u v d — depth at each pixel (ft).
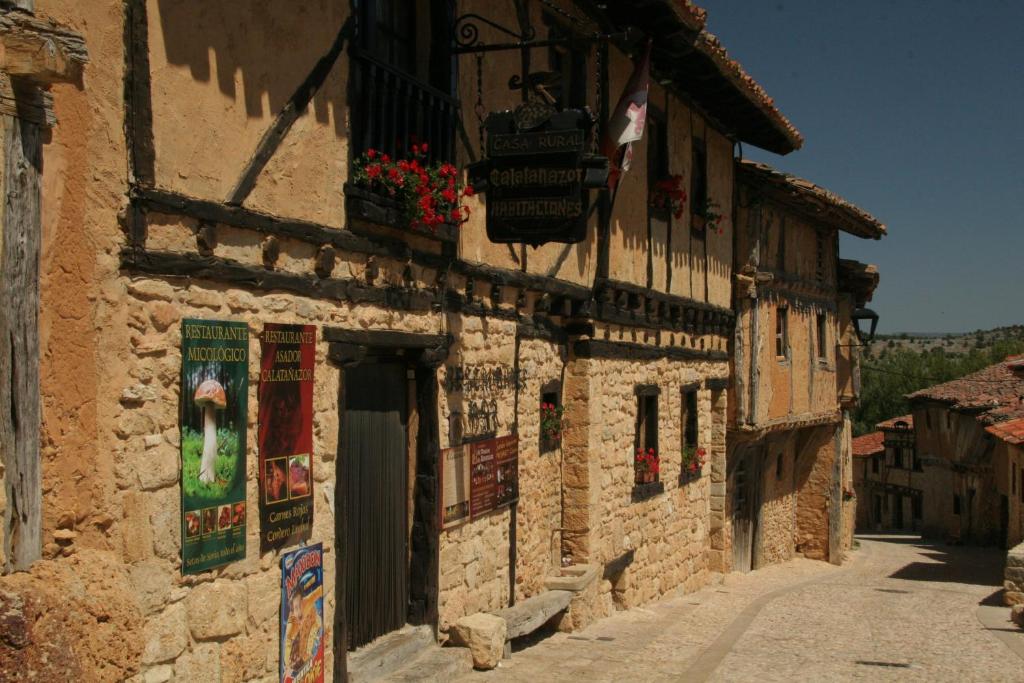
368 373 23.49
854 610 43.57
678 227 45.57
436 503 25.30
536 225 23.88
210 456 16.90
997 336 354.54
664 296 43.14
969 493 105.60
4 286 12.91
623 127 33.60
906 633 36.55
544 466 33.71
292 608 19.06
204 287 16.96
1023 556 46.24
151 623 15.61
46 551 13.87
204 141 16.94
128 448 15.28
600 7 34.27
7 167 12.92
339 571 20.86
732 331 54.34
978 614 43.06
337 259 20.92
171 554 16.10
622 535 39.29
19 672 12.25
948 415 111.65
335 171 20.75
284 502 18.90
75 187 14.28
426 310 24.85
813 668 28.14
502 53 29.53
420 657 24.25
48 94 13.61
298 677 19.29
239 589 17.66
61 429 14.08
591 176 23.91
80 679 13.15
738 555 59.98
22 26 12.70
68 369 14.19
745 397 53.98
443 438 25.85
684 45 36.68
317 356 20.20
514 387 30.60
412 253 23.95
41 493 13.71
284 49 19.01
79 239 14.38
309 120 19.83
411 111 24.02
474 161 27.73
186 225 16.53
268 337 18.45
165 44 16.02
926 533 121.49
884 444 147.84
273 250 18.67
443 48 25.59
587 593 34.42
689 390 47.85
